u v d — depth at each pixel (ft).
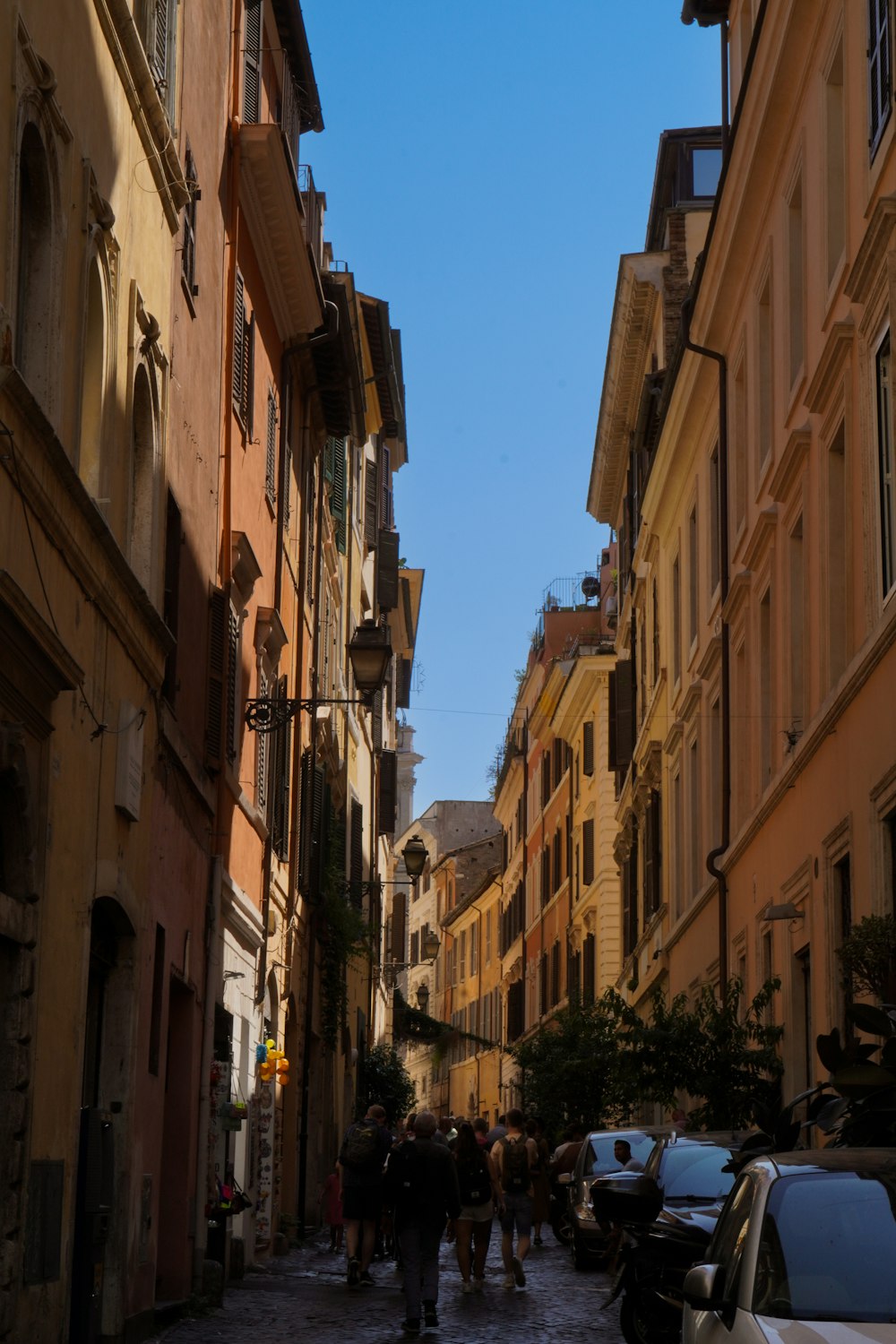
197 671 59.62
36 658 34.47
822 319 62.95
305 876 93.09
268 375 79.77
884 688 51.47
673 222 120.37
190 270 57.57
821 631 62.18
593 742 163.22
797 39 65.72
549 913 194.08
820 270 63.52
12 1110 34.96
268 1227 79.10
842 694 56.29
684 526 105.50
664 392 101.81
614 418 136.98
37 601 36.04
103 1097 46.14
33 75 35.53
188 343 57.11
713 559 94.17
